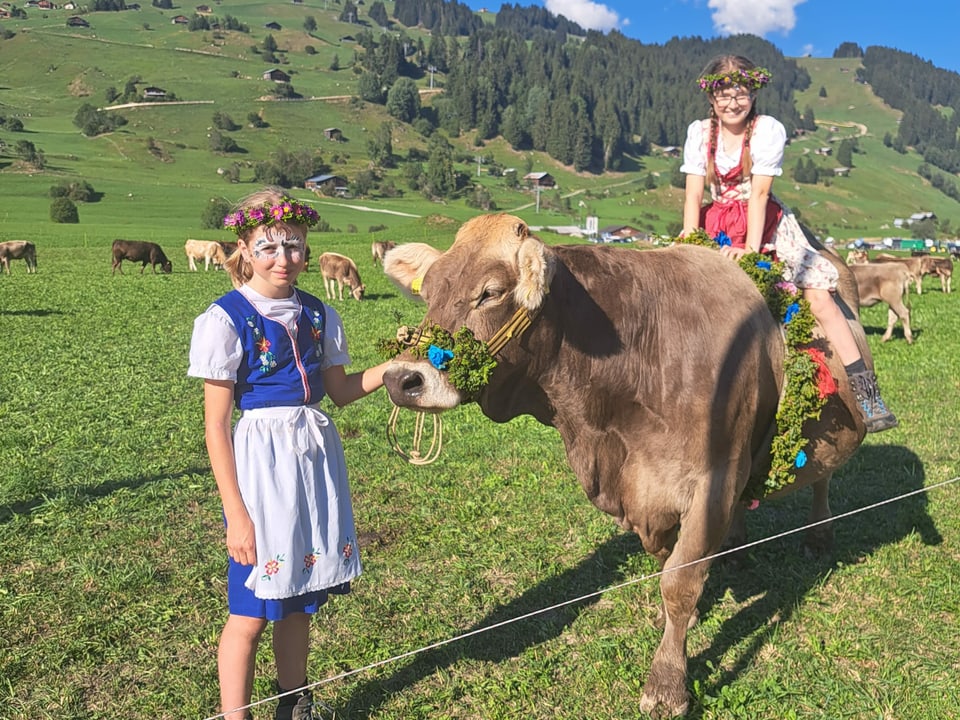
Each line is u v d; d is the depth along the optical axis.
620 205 171.38
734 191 4.72
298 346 3.47
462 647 4.69
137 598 5.23
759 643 4.78
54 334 16.47
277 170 142.12
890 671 4.44
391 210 129.12
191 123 177.25
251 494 3.29
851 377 4.53
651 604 5.18
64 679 4.36
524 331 3.62
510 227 3.56
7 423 9.31
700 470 3.91
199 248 36.72
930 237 156.75
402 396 3.40
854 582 5.46
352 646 4.69
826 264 4.60
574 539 6.21
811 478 4.90
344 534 3.55
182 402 10.49
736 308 4.10
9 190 102.06
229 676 3.41
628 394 3.92
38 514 6.45
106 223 83.69
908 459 8.04
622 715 4.11
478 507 6.80
